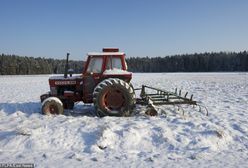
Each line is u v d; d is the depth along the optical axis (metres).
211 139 5.98
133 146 5.70
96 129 6.21
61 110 8.48
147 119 7.73
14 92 18.03
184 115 8.54
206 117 8.37
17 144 5.54
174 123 7.21
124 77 8.68
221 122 7.66
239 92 16.62
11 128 6.71
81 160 4.81
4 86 24.47
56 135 5.96
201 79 36.16
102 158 4.91
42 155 5.04
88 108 10.06
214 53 105.00
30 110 9.66
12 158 4.88
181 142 5.86
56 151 5.29
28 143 5.57
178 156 5.09
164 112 8.77
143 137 6.05
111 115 8.24
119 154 5.14
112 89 8.25
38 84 27.67
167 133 6.20
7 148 5.41
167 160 4.89
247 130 6.82
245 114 8.95
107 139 5.74
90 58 8.76
